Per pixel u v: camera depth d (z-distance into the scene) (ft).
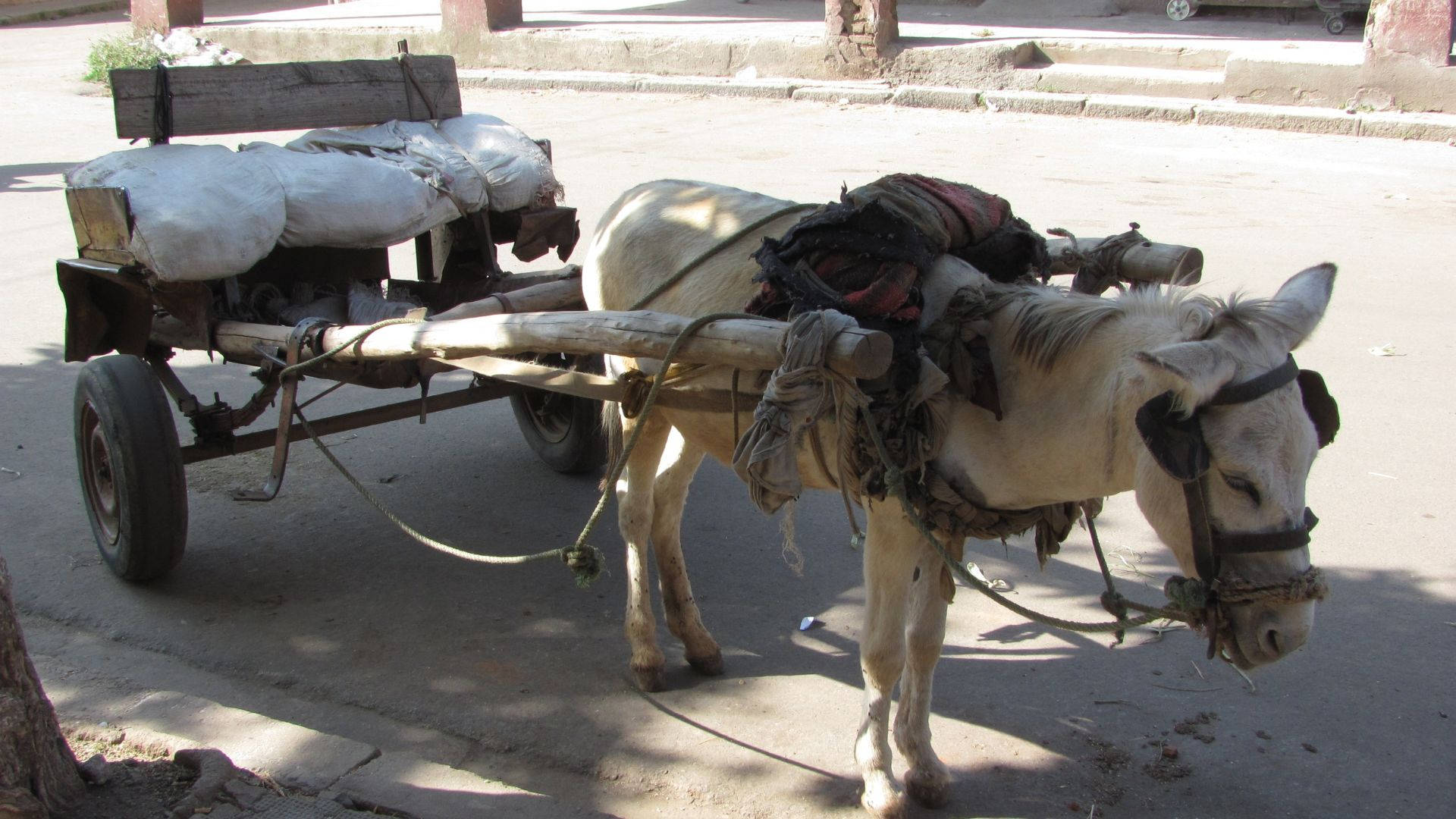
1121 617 9.96
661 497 13.44
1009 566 16.03
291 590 15.42
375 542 16.74
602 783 11.82
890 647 10.71
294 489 18.42
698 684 13.46
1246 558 8.37
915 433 9.82
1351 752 11.98
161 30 65.72
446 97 17.52
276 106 15.89
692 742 12.36
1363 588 14.89
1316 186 34.73
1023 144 41.29
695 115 48.52
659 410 12.50
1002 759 12.00
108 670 13.47
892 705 12.87
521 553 16.42
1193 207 32.30
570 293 15.67
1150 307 9.16
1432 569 15.29
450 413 21.75
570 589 15.57
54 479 18.58
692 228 12.84
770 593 15.43
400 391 22.76
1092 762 11.93
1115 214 31.50
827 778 11.78
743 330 9.52
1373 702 12.75
